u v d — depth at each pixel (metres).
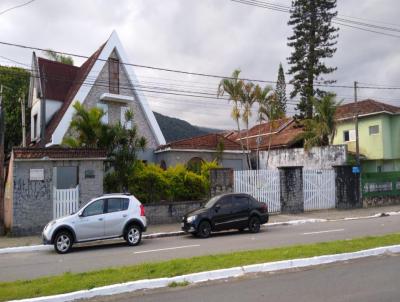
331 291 7.48
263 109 30.62
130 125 28.64
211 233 18.14
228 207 17.41
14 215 17.59
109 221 14.95
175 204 21.16
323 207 26.61
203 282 8.45
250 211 17.77
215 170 22.56
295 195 25.20
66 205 18.45
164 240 16.50
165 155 28.80
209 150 29.59
